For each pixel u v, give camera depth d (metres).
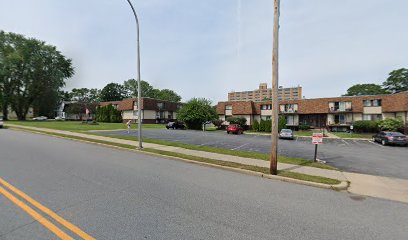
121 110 58.09
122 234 3.51
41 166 7.86
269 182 7.04
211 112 42.06
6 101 50.16
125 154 11.40
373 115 37.06
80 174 7.01
